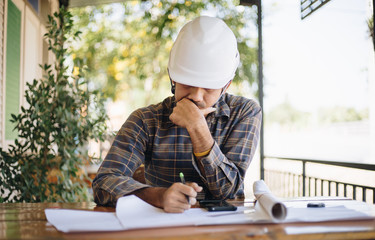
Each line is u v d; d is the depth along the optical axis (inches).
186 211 35.7
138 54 272.7
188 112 41.9
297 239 26.8
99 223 30.9
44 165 93.9
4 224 32.3
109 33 266.7
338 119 611.5
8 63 117.2
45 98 94.9
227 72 42.9
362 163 73.9
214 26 43.4
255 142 49.5
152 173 51.5
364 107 525.3
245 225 29.9
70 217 33.7
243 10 239.3
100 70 272.4
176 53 43.6
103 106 102.1
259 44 109.6
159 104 52.2
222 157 43.3
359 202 42.3
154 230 28.4
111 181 41.5
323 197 47.5
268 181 138.1
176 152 49.2
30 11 142.5
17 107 126.5
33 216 36.3
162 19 257.8
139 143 48.3
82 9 259.8
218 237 26.3
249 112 51.0
